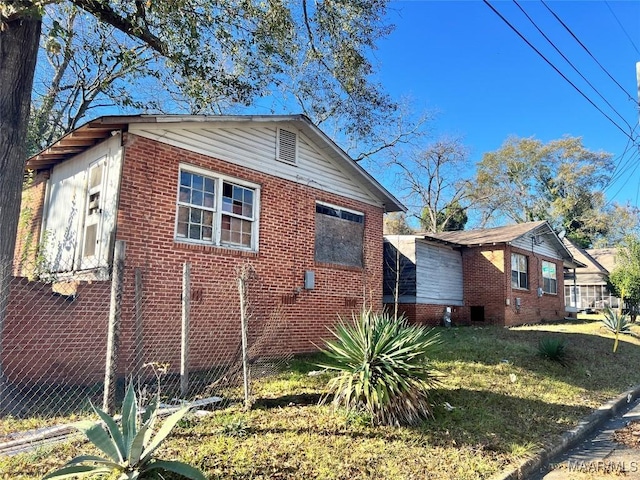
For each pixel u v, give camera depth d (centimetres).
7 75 696
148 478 371
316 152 1167
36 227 1041
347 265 1224
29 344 661
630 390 974
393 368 598
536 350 1192
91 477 371
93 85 1808
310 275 1103
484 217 4822
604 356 1290
